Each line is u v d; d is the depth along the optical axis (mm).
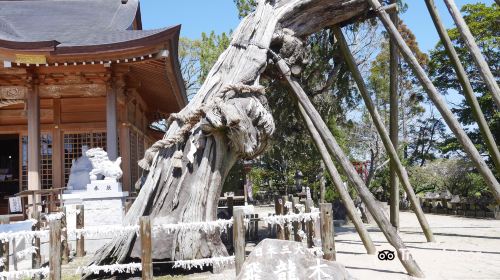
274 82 11453
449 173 26578
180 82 14719
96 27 13945
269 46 8281
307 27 8930
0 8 16281
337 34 9312
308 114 7922
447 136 27766
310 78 11703
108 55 11000
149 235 5477
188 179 7336
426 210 22922
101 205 10180
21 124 14812
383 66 24234
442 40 8633
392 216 10227
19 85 12602
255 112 7402
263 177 27547
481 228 12734
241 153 7633
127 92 13438
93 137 14102
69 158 14023
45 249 9125
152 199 7270
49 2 17531
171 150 7496
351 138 25484
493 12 19547
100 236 10070
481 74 7703
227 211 12266
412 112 28766
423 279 6090
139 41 10875
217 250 7293
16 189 20156
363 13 9125
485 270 6645
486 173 7809
